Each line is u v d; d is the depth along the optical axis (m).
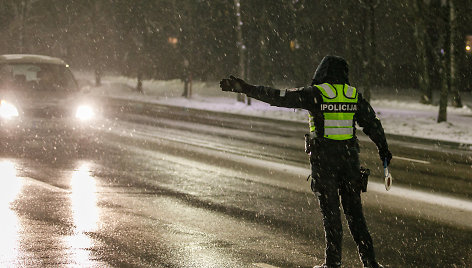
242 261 9.09
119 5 56.19
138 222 11.21
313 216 12.13
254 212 12.34
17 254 9.13
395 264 9.29
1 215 11.45
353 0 39.72
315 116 8.11
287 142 24.14
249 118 34.78
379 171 18.36
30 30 62.19
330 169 8.08
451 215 12.71
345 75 8.26
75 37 63.97
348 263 9.14
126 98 45.66
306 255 9.48
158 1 57.56
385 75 65.12
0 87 22.09
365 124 8.31
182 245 9.84
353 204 8.29
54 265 8.66
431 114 38.31
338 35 56.97
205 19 66.62
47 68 23.14
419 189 15.56
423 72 48.03
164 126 27.97
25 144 19.88
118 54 61.41
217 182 15.43
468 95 58.31
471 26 46.81
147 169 16.83
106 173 15.98
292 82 61.66
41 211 11.81
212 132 26.59
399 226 11.66
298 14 55.03
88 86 23.47
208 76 70.25
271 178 16.22
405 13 50.97
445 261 9.49
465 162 20.97
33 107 21.75
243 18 50.25
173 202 12.98
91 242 9.85
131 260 8.98
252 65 60.78
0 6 57.78
